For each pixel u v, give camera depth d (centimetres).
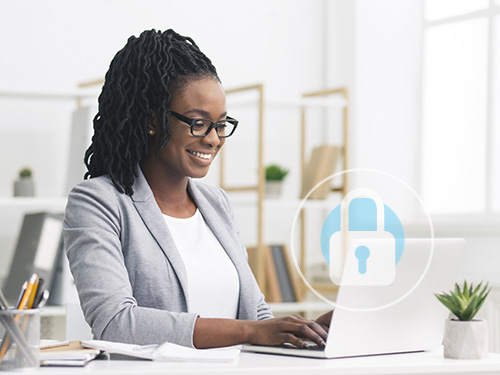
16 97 339
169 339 154
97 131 186
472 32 382
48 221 324
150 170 186
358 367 133
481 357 146
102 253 165
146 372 122
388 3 409
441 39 399
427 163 404
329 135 413
